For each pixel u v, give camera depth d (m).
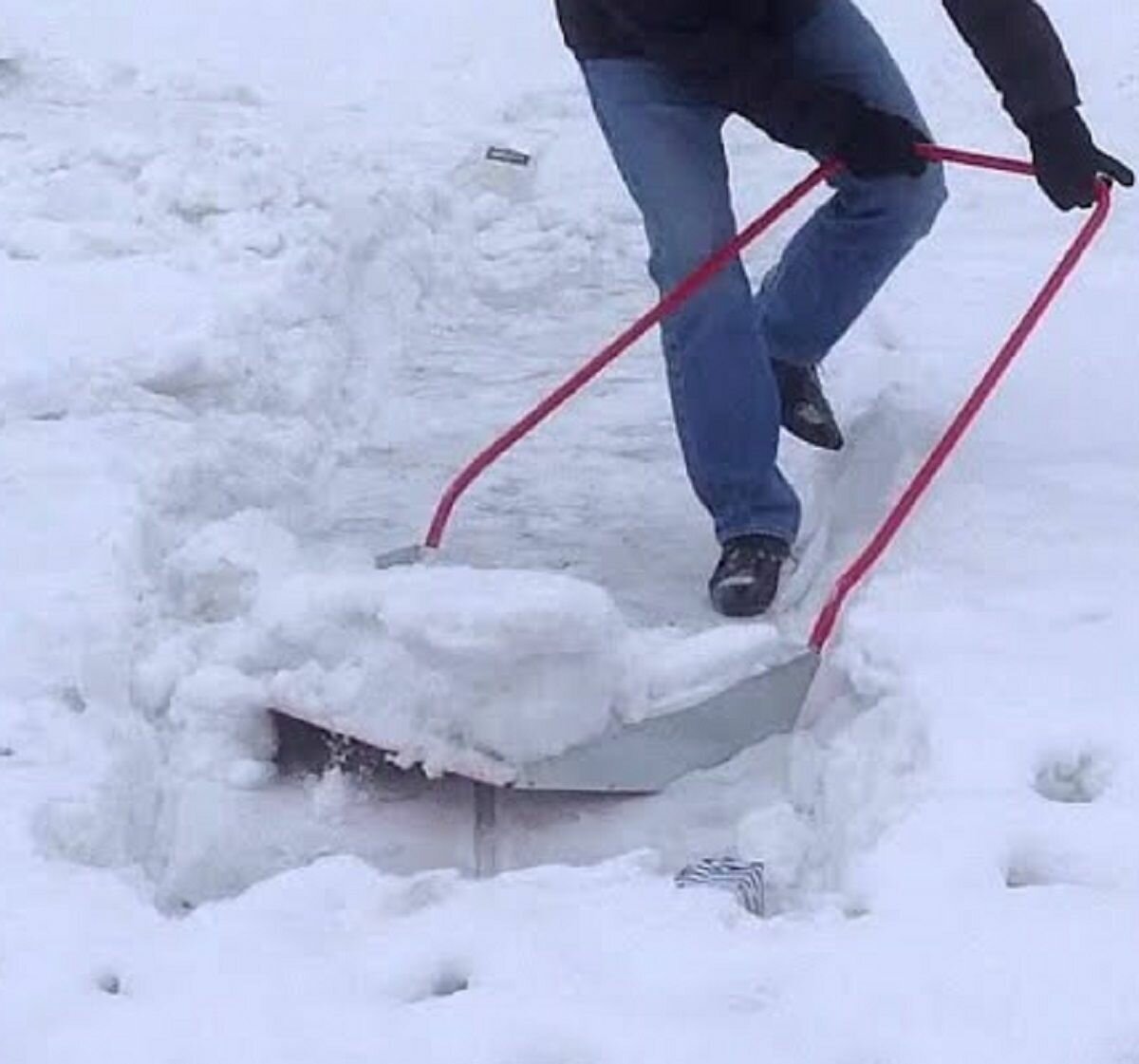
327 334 7.99
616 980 3.70
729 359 5.66
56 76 12.47
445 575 5.09
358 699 4.90
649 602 5.92
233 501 6.50
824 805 4.69
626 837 4.83
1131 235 8.82
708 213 5.64
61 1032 3.60
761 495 5.75
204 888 4.69
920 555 5.57
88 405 6.84
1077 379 6.98
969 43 5.48
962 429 5.62
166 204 9.11
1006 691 4.68
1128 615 5.11
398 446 7.32
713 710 5.00
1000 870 4.03
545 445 7.20
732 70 5.48
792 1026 3.55
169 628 5.49
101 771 4.53
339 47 13.09
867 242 5.92
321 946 3.85
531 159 10.55
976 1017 3.55
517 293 9.07
